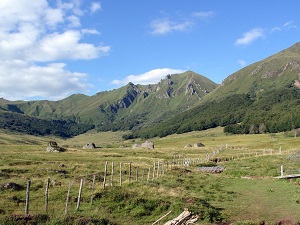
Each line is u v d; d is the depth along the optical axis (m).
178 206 27.36
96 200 28.03
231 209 29.17
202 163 69.62
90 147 136.25
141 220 24.92
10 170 43.03
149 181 38.59
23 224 20.06
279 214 27.72
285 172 48.91
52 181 35.25
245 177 48.72
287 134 190.25
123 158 74.62
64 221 20.77
